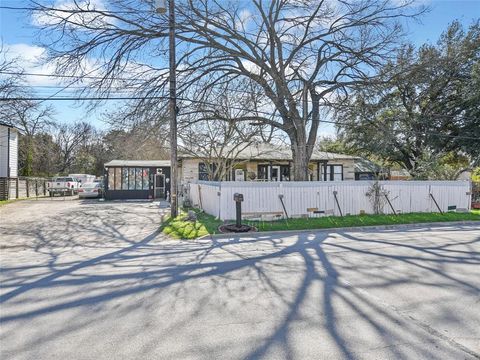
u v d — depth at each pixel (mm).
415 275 5984
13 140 28906
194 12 15844
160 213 16094
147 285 5527
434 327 3908
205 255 7770
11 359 3264
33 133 40094
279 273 6191
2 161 27094
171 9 13734
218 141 20031
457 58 21078
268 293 5098
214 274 6152
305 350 3400
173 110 13766
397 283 5531
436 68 18609
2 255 7898
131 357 3299
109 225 12438
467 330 3834
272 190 13445
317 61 17984
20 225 12461
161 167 26844
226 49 16453
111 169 25953
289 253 7918
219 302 4742
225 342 3580
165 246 8945
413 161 25891
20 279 5910
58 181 29562
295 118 17203
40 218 14281
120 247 8828
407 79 18016
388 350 3389
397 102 25078
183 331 3850
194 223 12211
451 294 5000
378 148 26500
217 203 13609
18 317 4266
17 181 26812
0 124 25875
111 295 5059
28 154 38781
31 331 3873
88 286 5492
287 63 17344
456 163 26891
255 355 3312
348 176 27438
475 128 23234
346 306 4559
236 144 20797
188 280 5785
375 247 8562
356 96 18656
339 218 13461
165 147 20297
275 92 17422
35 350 3441
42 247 8844
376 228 12188
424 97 24562
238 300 4816
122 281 5758
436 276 5918
